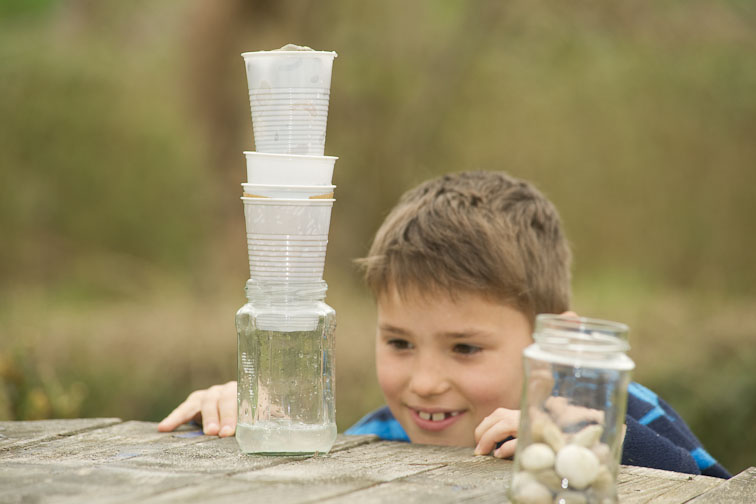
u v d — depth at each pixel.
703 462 2.08
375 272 2.11
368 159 8.27
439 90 8.15
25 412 2.87
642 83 7.96
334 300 6.31
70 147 8.91
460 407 2.07
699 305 5.89
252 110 1.42
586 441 1.16
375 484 1.26
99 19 9.91
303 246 1.40
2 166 8.78
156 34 9.65
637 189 7.94
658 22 7.79
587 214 8.01
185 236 8.73
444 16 8.34
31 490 1.20
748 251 7.72
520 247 2.13
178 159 8.80
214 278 7.20
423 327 2.05
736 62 7.82
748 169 7.80
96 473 1.30
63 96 8.91
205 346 5.20
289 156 1.36
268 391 1.43
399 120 8.23
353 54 8.09
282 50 1.39
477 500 1.19
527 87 8.20
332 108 8.20
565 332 1.18
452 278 2.00
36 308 6.15
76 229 8.87
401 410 2.15
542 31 7.99
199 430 1.72
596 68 8.07
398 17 8.11
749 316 5.34
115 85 9.04
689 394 4.54
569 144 8.09
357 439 1.62
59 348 5.01
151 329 5.34
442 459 1.47
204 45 7.71
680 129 7.89
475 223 2.08
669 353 4.85
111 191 8.91
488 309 2.04
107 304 7.06
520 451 1.18
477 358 2.05
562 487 1.15
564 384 1.17
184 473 1.30
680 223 7.85
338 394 5.10
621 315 5.60
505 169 8.16
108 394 4.97
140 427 1.73
